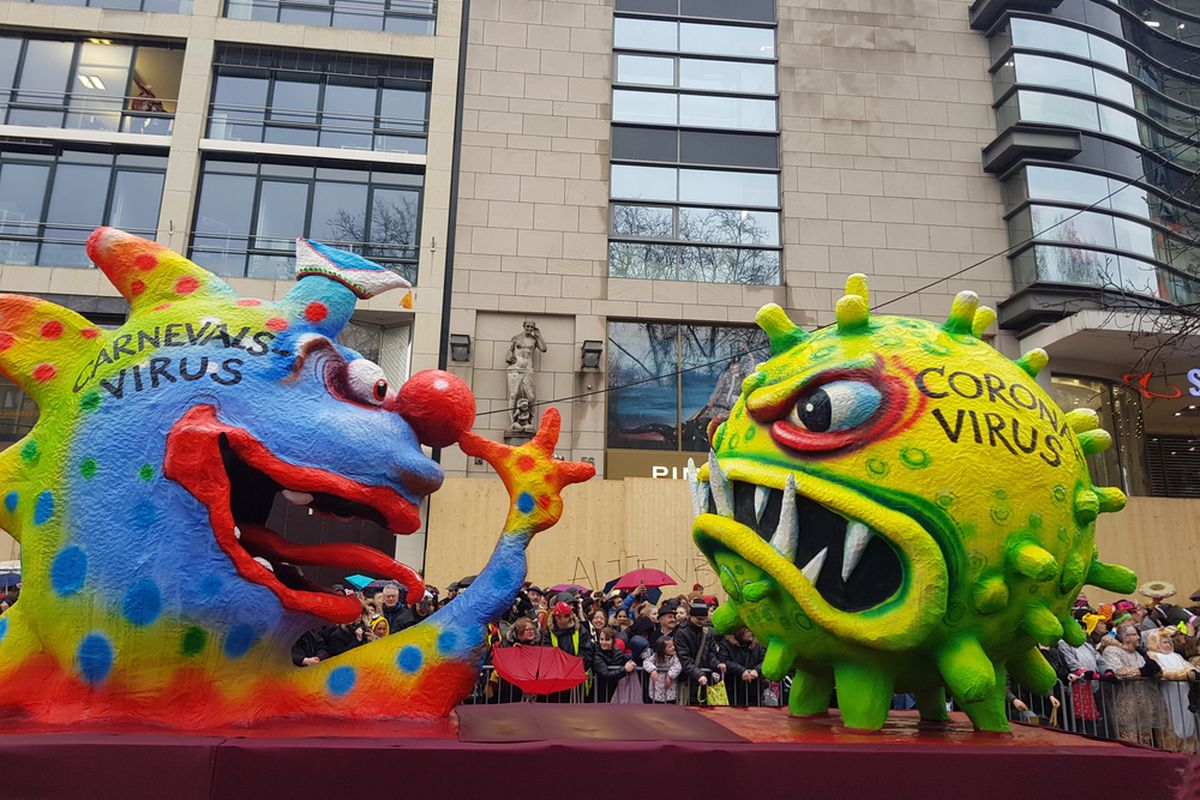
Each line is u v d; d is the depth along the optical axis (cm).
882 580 347
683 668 704
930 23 1750
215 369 327
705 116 1691
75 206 1563
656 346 1575
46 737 279
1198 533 1396
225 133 1612
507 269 1549
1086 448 412
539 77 1650
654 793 290
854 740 331
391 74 1675
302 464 323
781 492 368
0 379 1498
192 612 304
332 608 329
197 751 272
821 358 382
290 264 1570
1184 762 304
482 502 1332
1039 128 1639
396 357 1531
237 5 1675
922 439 349
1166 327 1162
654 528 1310
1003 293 1623
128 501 308
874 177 1659
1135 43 1814
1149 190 1667
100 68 1636
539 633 713
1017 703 730
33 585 314
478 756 285
